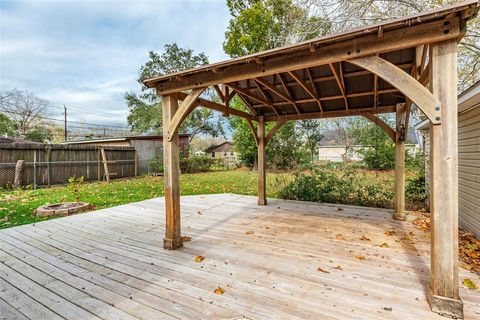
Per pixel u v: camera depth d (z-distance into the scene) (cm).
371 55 209
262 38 1175
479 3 164
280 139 1419
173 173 322
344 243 330
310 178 647
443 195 186
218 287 225
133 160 1271
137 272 257
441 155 186
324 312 187
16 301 206
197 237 363
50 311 192
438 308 185
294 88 429
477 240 336
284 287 223
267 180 1063
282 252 304
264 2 1172
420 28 190
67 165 959
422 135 634
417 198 600
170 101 321
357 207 536
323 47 226
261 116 564
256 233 378
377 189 591
